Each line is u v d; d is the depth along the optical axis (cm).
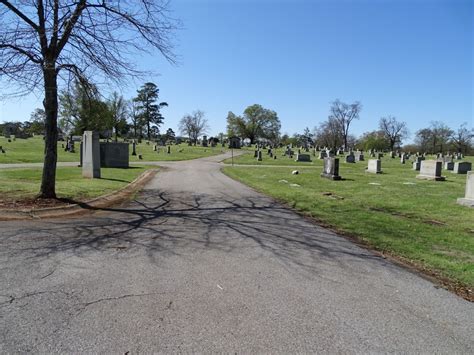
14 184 1246
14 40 895
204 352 302
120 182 1602
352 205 1164
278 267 533
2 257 529
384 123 10938
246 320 362
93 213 903
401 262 582
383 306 409
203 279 471
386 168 3472
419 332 351
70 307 376
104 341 313
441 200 1299
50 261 517
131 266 510
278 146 11162
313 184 1825
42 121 7325
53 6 902
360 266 552
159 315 365
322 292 444
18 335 318
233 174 2442
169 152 5550
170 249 603
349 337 336
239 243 661
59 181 1448
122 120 7800
